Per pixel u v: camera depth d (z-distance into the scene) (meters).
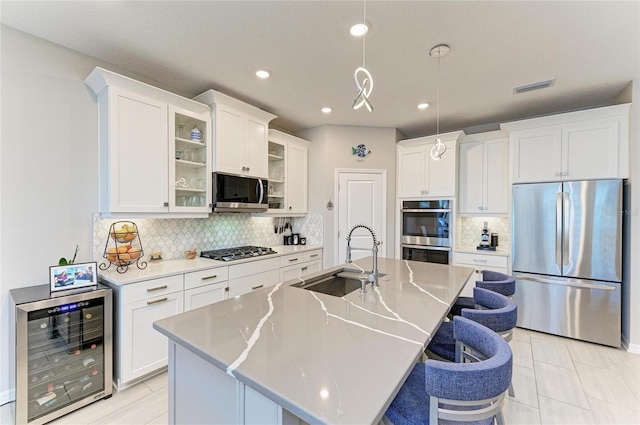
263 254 3.32
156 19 1.92
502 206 3.78
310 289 2.14
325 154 4.26
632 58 2.38
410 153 4.30
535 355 2.74
